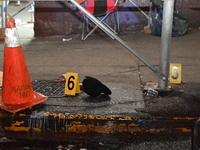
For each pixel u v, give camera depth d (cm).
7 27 544
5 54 549
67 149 497
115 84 679
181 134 519
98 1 1057
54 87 667
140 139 515
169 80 667
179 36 1121
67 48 1023
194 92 615
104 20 1215
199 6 1197
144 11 1207
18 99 554
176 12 1125
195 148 346
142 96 609
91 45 1053
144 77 725
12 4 2102
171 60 846
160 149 476
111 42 1084
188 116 522
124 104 573
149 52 941
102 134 530
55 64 846
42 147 504
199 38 1084
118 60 867
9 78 550
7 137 534
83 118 530
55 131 539
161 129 521
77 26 1222
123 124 525
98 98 604
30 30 1341
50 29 1220
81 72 771
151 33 1190
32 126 541
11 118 541
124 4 1202
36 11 1205
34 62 870
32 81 707
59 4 1200
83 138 527
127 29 1225
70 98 607
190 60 845
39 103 567
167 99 586
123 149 487
